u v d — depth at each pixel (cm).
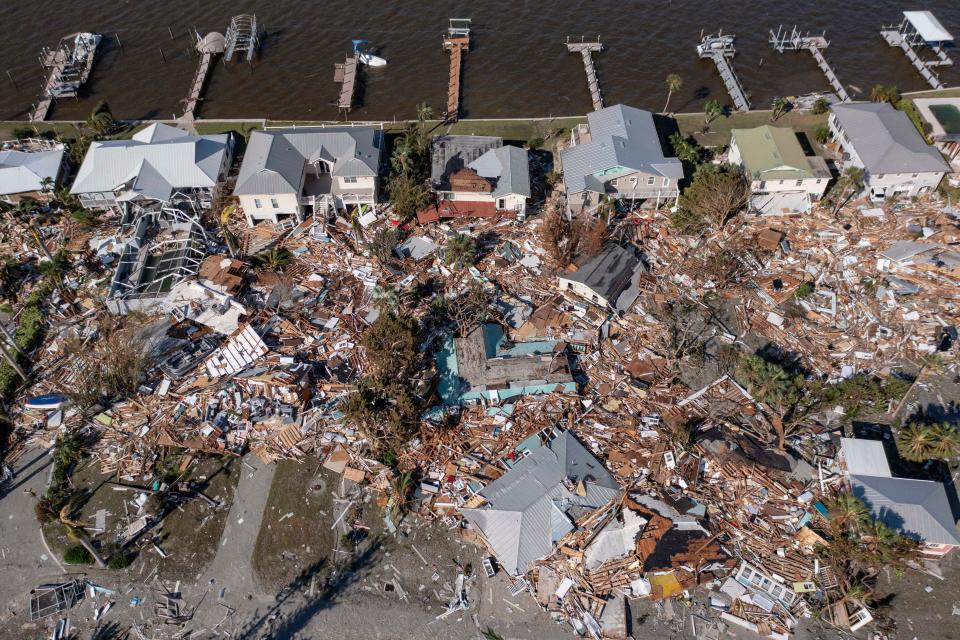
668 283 8644
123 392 7400
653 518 6425
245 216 9394
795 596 6059
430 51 13100
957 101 10850
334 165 9562
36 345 7988
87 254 8931
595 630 5906
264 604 6141
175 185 9256
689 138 10900
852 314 8219
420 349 7788
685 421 7219
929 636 5847
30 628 6000
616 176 9275
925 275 8569
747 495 6650
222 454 7056
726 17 13762
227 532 6544
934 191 9544
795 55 12812
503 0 14425
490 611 6081
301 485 6850
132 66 12738
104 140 10769
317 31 13600
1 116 11669
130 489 6806
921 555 6275
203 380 7544
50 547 6456
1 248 9094
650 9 14038
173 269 8494
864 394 7138
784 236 9100
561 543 6369
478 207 9381
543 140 10931
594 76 12344
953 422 7200
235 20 13562
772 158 9419
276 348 7856
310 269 8806
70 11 14088
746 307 8319
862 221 9256
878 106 10219
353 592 6200
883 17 13575
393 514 6644
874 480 6456
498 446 7075
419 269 8812
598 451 7038
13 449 7106
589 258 8600
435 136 10306
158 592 6200
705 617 5988
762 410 7281
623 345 7944
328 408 7375
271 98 12081
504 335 8025
